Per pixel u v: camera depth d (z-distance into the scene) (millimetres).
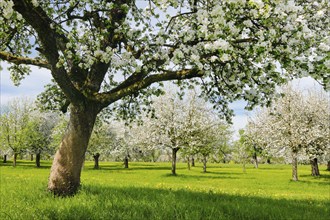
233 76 8961
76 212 8211
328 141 40562
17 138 62312
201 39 8141
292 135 38719
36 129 68500
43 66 10398
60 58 8820
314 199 15430
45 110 14930
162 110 45125
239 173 54625
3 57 10430
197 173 52000
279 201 13039
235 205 10484
